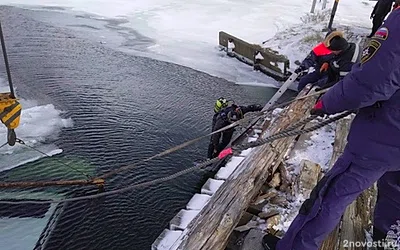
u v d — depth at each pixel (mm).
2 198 5227
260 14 15898
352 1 18172
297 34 12375
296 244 2346
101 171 6020
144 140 6930
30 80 8695
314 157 4539
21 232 4734
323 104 2084
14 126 3234
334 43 5402
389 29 1760
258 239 3023
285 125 5277
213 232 3121
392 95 1929
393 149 2006
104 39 11883
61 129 6977
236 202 3471
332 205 2203
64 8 14867
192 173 6035
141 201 5453
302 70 6414
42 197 5328
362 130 2070
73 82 8836
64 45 11039
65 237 4762
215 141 6105
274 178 4090
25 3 14984
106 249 4684
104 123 7328
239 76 10375
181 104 8422
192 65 10680
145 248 4734
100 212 5188
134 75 9633
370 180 2145
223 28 13883
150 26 13594
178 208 5379
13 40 10906
